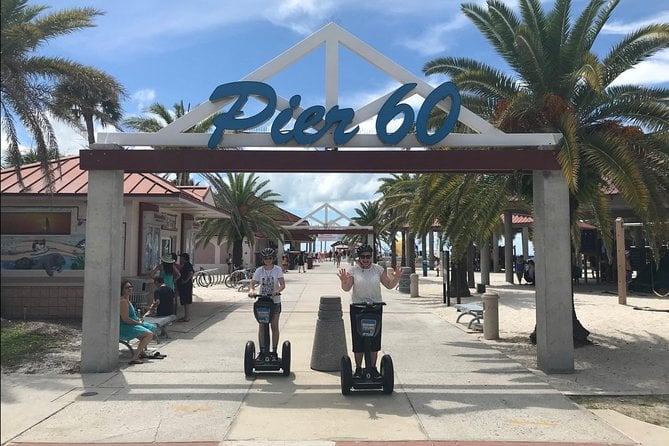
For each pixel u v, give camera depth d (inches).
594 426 218.8
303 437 204.7
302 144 315.6
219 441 200.5
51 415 228.5
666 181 353.4
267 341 299.4
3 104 338.6
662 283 761.0
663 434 210.2
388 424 219.6
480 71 385.4
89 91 468.1
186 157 308.7
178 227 691.4
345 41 319.9
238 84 315.3
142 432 209.8
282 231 1680.6
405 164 309.0
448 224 416.8
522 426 218.2
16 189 475.2
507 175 397.4
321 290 901.2
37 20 397.7
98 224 307.6
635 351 367.2
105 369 303.7
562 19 378.0
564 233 311.4
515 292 812.0
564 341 309.3
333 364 311.0
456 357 354.0
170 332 447.5
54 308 480.4
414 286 779.4
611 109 363.6
